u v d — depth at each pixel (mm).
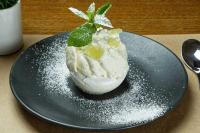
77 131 418
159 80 475
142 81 478
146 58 508
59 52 512
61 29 577
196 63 517
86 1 646
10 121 433
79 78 455
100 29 478
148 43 524
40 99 442
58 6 630
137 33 574
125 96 455
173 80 468
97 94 459
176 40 559
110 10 622
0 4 508
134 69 495
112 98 453
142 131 420
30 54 503
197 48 532
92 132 404
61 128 423
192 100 465
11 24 511
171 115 443
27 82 464
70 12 614
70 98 450
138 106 436
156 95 452
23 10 616
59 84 470
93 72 453
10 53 533
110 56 460
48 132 419
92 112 427
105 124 404
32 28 578
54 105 436
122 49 476
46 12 613
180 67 480
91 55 456
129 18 606
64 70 490
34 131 421
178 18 609
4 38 516
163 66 492
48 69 489
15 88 445
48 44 520
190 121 437
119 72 462
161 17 610
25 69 481
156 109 426
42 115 411
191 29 583
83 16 466
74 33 453
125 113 424
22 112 445
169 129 425
